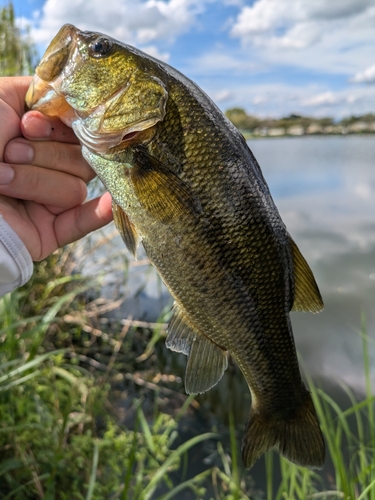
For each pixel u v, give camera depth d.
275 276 0.25
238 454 0.52
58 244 0.30
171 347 0.26
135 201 0.24
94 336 0.71
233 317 0.25
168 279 0.25
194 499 0.45
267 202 0.25
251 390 0.28
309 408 0.28
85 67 0.24
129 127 0.24
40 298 0.64
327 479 0.47
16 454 0.39
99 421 0.53
